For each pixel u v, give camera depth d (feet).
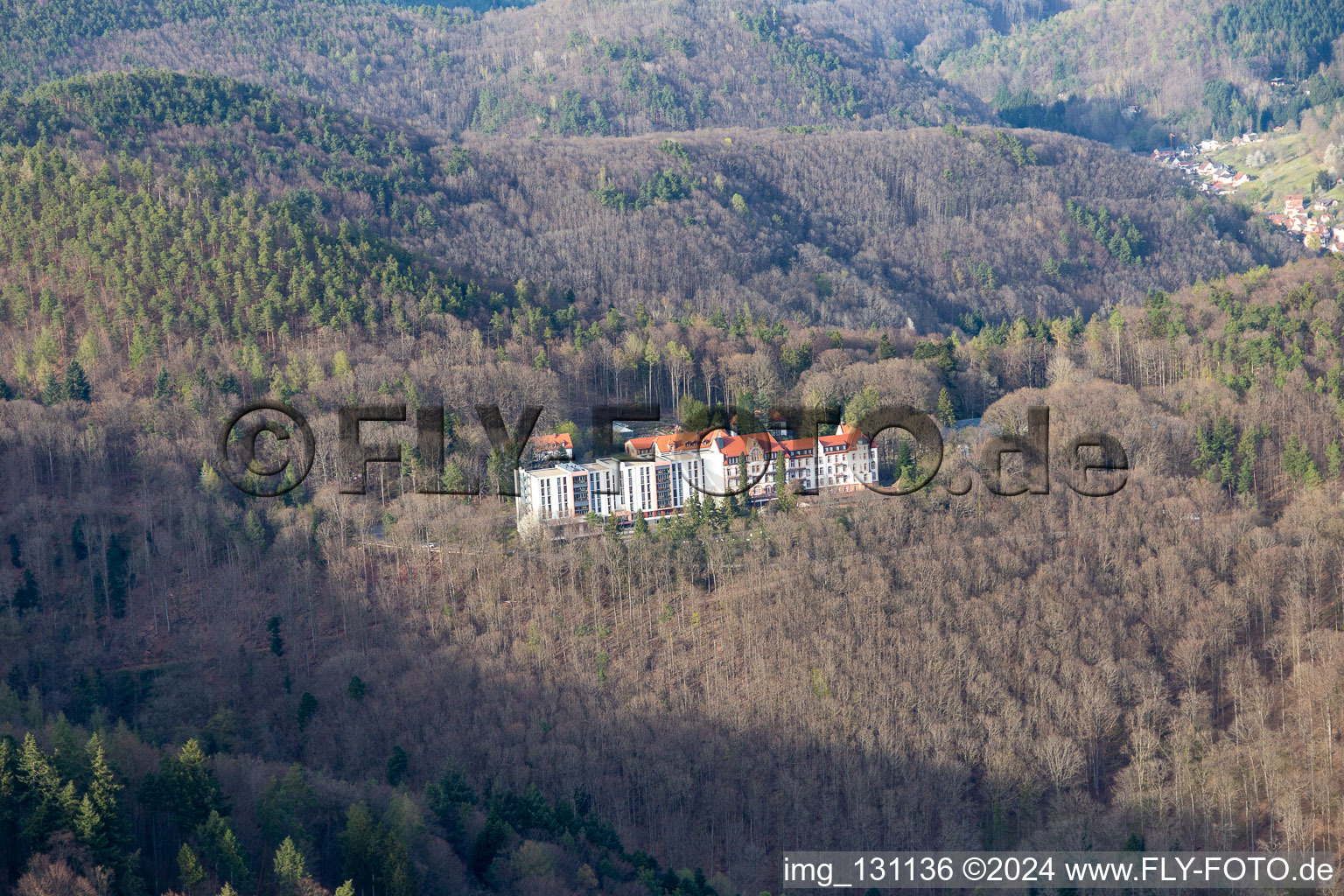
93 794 576.20
